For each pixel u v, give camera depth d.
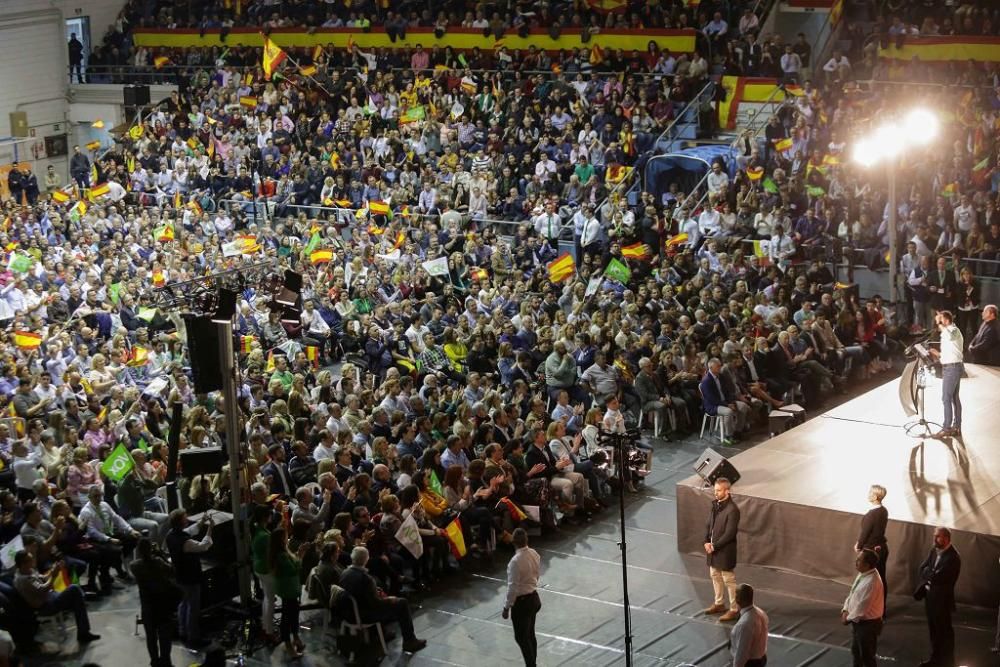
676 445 25.31
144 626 16.67
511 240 36.09
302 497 18.28
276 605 18.05
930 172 33.50
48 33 48.53
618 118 38.25
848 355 28.23
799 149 35.34
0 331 27.81
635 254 32.09
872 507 18.33
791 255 31.98
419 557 18.72
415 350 28.11
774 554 19.23
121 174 42.66
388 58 44.44
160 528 18.48
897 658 16.70
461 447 20.75
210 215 39.94
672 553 20.30
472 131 40.31
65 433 21.25
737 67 39.34
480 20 44.38
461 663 16.89
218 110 44.50
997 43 37.25
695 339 27.62
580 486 21.62
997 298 30.72
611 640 17.45
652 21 41.53
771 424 23.89
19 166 45.00
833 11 40.12
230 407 17.38
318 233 35.22
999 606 17.58
